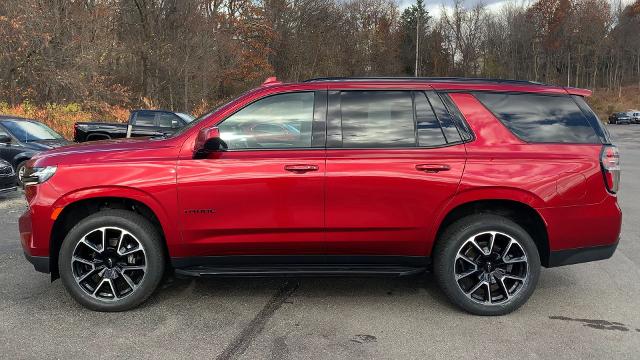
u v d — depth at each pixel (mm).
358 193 3805
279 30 42844
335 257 3965
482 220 3881
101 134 14781
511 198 3832
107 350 3381
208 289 4516
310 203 3807
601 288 4629
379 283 4707
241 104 3959
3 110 16734
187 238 3844
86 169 3803
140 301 3982
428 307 4152
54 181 3801
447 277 3924
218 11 36094
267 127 3939
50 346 3430
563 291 4547
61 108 18266
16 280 4664
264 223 3816
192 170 3785
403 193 3816
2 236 6266
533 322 3875
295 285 4641
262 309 4090
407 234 3871
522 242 3883
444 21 71500
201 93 31094
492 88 4062
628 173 13250
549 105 4062
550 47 72250
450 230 3920
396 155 3838
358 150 3857
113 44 24797
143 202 3789
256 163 3799
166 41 29547
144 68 29125
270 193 3791
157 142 3990
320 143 3895
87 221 3846
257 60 38719
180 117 15289
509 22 71312
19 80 19594
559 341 3557
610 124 56844
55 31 20000
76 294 3922
